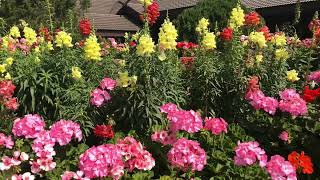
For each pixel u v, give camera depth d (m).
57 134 0.94
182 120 0.94
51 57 1.43
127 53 1.44
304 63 1.84
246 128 1.22
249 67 1.46
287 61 1.83
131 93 1.18
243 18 1.80
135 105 1.18
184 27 3.65
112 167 0.83
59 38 1.40
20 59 1.53
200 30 1.71
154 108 1.18
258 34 1.58
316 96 1.15
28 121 0.94
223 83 1.37
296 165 0.88
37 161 0.89
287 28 2.26
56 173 0.92
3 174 0.90
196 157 0.86
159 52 1.26
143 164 0.88
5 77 1.33
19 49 1.89
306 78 1.48
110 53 1.88
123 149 0.88
